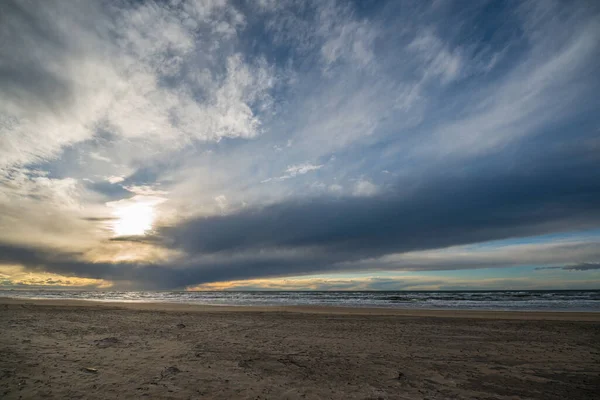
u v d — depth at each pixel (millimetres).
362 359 7301
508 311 19625
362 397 4906
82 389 4930
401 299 39250
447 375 6105
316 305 27984
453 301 34438
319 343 9125
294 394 4973
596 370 6516
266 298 44375
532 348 8625
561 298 39000
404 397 4938
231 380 5582
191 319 14391
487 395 5078
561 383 5691
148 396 4715
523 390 5324
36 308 17844
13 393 4652
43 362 6301
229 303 30969
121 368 6113
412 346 8828
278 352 7875
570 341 9594
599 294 51875
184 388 5113
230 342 9047
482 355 7793
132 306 22297
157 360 6781
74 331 10242
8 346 7523
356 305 28250
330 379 5766
